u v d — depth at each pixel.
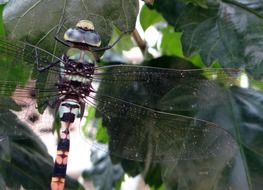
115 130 0.16
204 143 0.15
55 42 0.14
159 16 0.20
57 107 0.15
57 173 0.15
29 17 0.14
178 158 0.15
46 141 0.18
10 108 0.15
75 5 0.14
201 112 0.16
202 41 0.17
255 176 0.16
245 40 0.16
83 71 0.15
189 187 0.16
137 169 0.18
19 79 0.14
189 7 0.17
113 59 0.22
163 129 0.15
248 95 0.18
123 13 0.14
